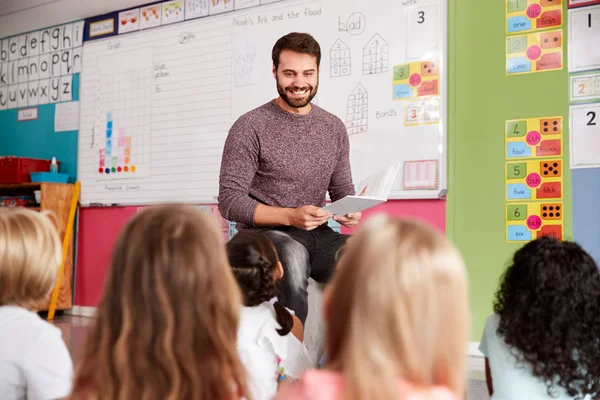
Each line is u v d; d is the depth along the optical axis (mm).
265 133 2094
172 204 903
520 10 2863
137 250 825
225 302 849
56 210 4191
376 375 670
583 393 1198
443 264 714
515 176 2850
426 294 695
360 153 3207
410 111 3078
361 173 3201
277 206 2115
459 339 719
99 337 825
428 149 3020
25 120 4695
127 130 4125
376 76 3180
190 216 865
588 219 2680
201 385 798
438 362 707
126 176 4117
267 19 3547
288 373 1610
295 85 2078
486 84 2936
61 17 4438
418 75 3061
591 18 2697
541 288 1206
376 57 3182
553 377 1199
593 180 2678
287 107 2145
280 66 2098
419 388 689
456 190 2988
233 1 3688
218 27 3740
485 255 2904
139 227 848
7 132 4812
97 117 4281
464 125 2980
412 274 696
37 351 1079
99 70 4289
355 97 3234
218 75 3734
